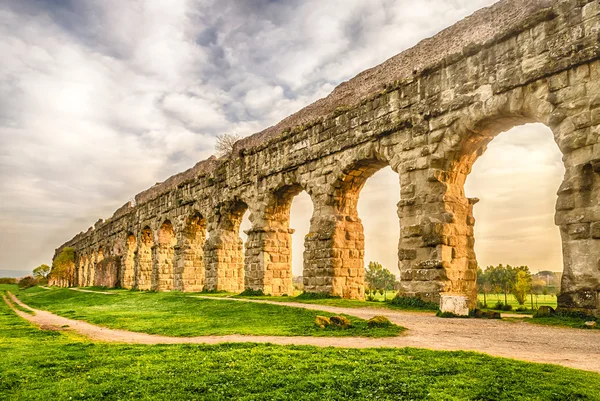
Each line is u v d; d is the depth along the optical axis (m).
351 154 30.27
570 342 13.81
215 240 44.75
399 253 26.19
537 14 20.94
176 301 32.12
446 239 24.19
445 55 25.56
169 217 55.19
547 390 8.73
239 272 45.34
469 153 25.08
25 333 19.42
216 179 45.56
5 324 23.89
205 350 13.34
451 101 24.47
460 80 24.25
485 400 8.52
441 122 24.94
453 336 15.10
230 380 10.11
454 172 25.31
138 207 65.44
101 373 10.95
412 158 26.27
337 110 31.69
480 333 15.66
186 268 50.91
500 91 22.27
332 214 31.94
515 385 9.09
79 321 25.41
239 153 42.31
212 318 22.55
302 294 31.91
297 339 15.27
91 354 13.34
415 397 8.77
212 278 44.56
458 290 24.22
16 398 9.36
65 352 13.79
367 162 29.98
